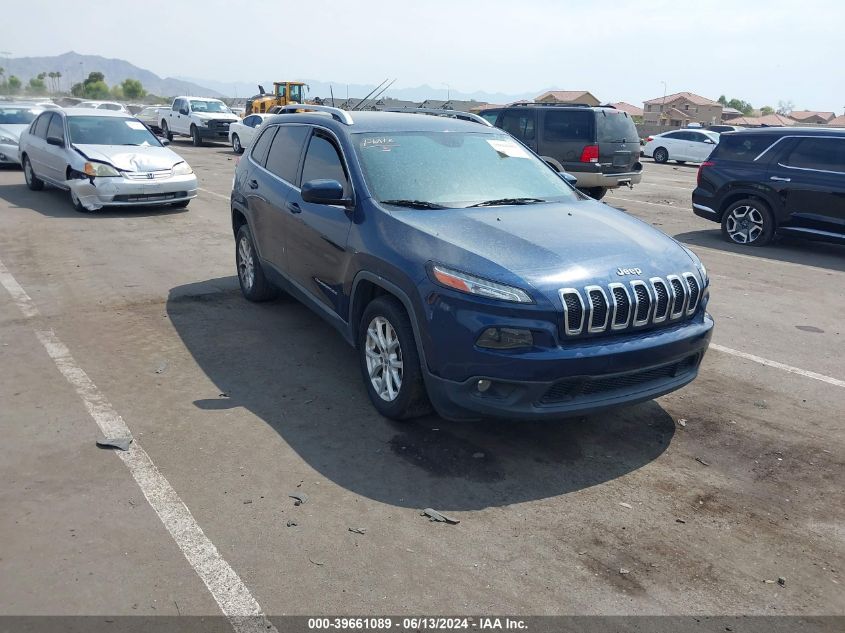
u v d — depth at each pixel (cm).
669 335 409
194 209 1252
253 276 684
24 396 474
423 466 403
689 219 1356
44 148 1269
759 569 323
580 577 314
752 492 388
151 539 329
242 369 534
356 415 463
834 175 1001
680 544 340
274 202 595
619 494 382
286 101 3547
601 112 1330
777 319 709
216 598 293
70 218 1124
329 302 516
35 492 362
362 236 459
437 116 609
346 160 502
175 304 691
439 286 394
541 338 376
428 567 317
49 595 291
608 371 386
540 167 564
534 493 380
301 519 348
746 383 541
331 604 292
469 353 383
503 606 294
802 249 1079
